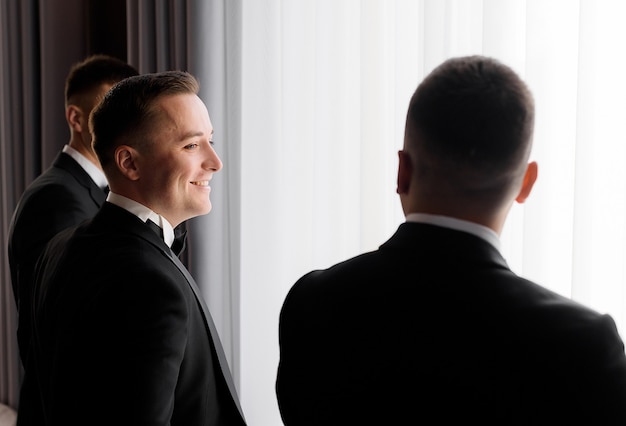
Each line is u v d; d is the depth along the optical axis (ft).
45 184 5.34
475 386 2.11
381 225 5.68
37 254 5.03
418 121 2.33
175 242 3.98
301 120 6.25
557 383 2.02
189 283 3.77
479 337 2.13
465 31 5.13
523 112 2.26
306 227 6.31
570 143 4.74
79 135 5.59
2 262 8.79
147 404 3.17
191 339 3.64
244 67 6.47
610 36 4.45
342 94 5.96
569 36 4.71
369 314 2.33
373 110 5.65
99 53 8.07
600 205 4.50
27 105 8.09
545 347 2.06
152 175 3.77
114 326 3.23
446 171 2.29
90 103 5.50
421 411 2.19
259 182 6.47
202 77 6.51
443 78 2.32
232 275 6.59
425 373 2.19
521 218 4.99
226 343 6.69
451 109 2.26
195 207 3.93
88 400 3.21
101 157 3.81
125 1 7.90
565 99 4.74
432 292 2.24
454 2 5.12
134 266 3.35
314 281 2.62
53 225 5.15
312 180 6.23
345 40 5.94
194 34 6.48
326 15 5.99
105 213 3.72
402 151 2.47
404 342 2.23
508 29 4.86
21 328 4.96
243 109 6.51
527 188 2.48
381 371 2.27
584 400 1.99
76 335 3.29
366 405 2.31
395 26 5.41
